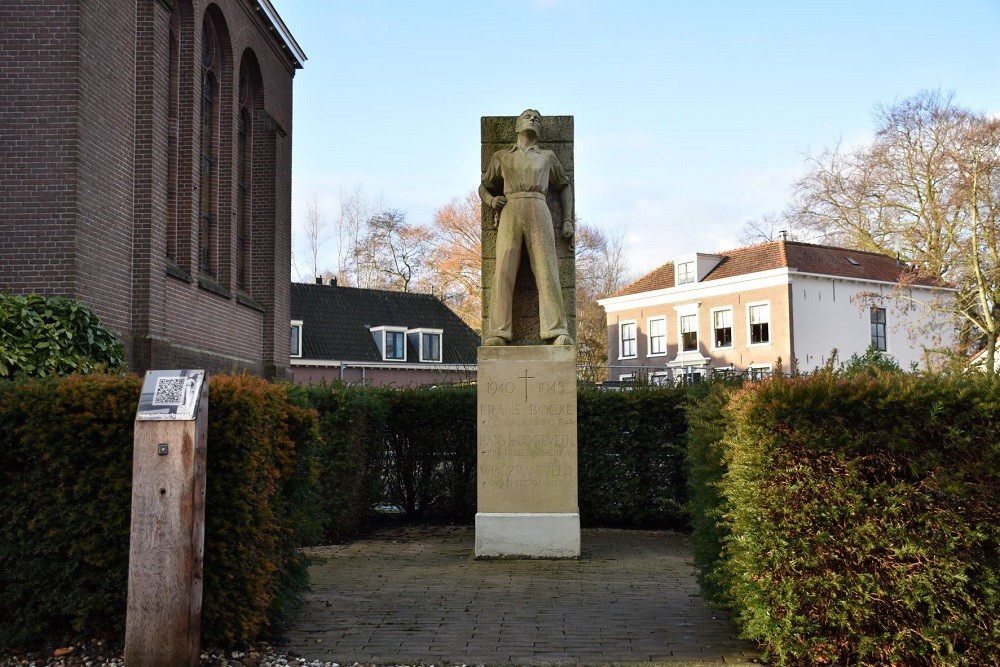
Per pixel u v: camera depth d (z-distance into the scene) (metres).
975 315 35.56
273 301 24.25
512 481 10.95
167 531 5.92
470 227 56.78
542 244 11.32
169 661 5.84
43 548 6.23
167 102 18.08
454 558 11.04
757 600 6.01
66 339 12.32
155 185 16.59
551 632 7.14
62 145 14.19
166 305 17.44
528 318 11.89
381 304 51.31
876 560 5.70
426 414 14.88
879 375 6.02
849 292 48.31
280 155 24.81
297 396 8.11
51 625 6.43
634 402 13.98
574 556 10.84
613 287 68.50
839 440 5.77
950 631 5.54
